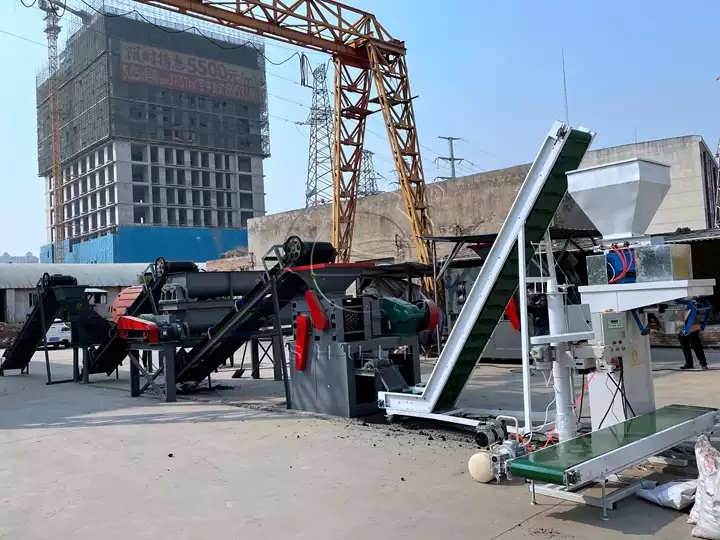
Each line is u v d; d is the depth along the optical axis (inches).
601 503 173.0
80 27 3486.7
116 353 571.8
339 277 350.6
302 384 366.6
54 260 3595.0
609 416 218.8
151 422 354.9
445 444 267.1
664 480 198.8
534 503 184.2
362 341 346.9
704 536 152.7
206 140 3732.8
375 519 178.1
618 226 209.9
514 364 558.3
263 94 3964.1
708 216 786.2
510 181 826.2
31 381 624.7
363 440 280.4
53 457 276.7
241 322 418.9
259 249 1243.2
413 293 722.8
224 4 644.1
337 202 807.1
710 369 452.4
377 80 760.3
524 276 218.5
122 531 178.7
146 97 3459.6
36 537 177.0
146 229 3117.6
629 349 215.0
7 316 1460.4
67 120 3695.9
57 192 3698.3
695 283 194.1
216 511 191.9
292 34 700.7
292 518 182.2
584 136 229.5
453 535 162.7
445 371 282.0
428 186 911.0
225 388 498.0
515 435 243.6
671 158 768.9
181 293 474.3
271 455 259.9
